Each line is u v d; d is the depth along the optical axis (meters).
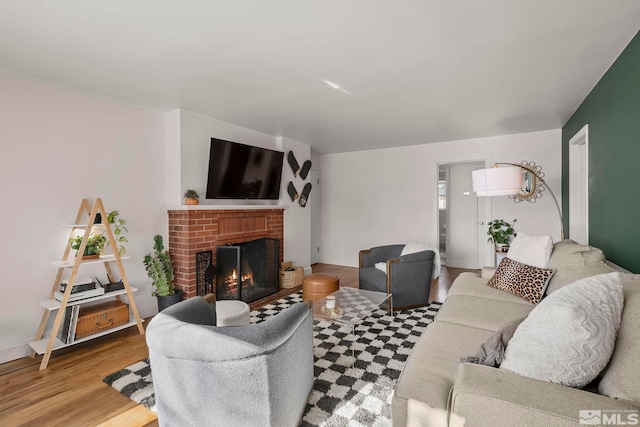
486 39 2.04
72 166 2.83
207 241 3.61
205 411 1.37
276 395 1.40
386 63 2.38
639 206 2.01
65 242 2.77
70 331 2.48
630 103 2.11
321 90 2.91
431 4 1.67
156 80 2.66
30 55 2.21
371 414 1.74
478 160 4.98
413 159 5.51
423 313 3.37
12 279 2.49
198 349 1.30
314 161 6.35
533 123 4.14
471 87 2.87
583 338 1.01
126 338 2.83
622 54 2.21
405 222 5.61
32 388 2.05
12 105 2.48
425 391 1.26
